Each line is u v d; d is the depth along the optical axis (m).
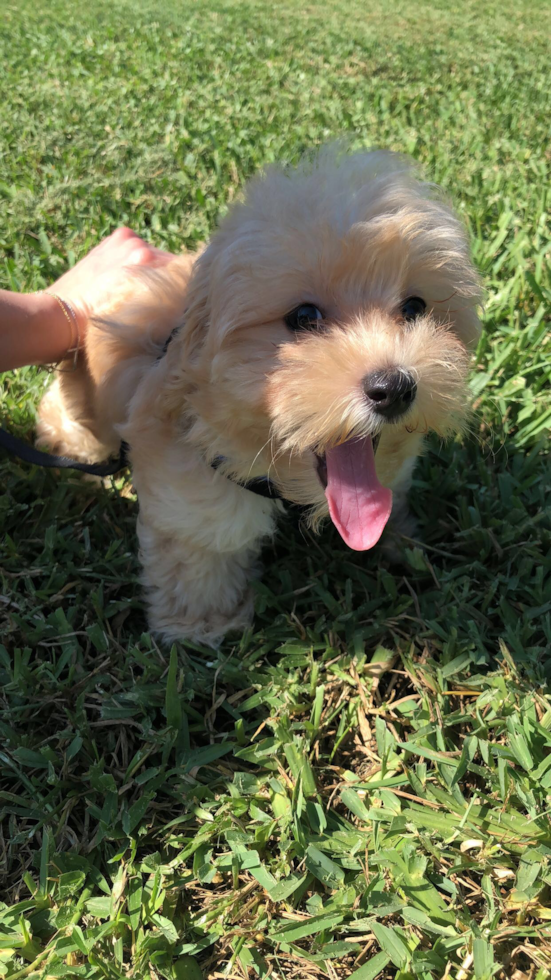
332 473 0.28
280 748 0.29
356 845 0.26
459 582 0.34
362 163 0.28
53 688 0.30
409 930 0.24
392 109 0.90
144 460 0.31
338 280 0.26
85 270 0.41
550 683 0.30
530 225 0.55
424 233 0.27
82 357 0.39
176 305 0.35
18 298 0.36
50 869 0.26
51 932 0.25
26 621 0.33
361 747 0.29
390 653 0.32
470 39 1.47
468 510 0.36
